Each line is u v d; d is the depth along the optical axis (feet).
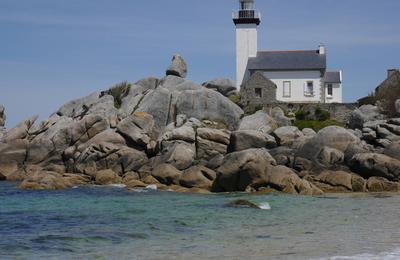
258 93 212.84
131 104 197.16
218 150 157.58
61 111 209.67
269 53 239.30
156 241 64.28
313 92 226.99
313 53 234.38
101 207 99.30
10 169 170.81
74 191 127.54
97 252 57.62
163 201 109.40
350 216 86.28
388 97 197.36
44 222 80.07
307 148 145.69
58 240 64.34
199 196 119.65
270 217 85.61
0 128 213.25
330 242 62.23
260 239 65.00
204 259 53.11
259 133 157.69
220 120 190.19
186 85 205.67
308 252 56.13
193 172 136.05
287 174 128.06
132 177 148.05
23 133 180.45
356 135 159.33
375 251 56.39
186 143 157.99
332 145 145.18
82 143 171.83
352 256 53.78
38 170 163.73
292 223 78.89
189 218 84.48
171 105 191.83
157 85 221.66
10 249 59.00
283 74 229.04
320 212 91.56
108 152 156.04
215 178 132.46
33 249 59.21
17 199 111.86
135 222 80.07
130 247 60.44
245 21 239.91
